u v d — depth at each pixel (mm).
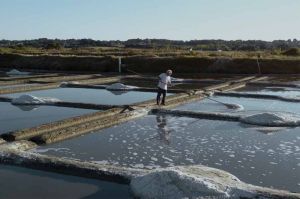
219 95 19312
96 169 8180
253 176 8273
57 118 13547
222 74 30125
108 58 33906
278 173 8461
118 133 11680
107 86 21578
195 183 6801
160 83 15492
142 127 12469
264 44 77812
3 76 27469
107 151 9914
